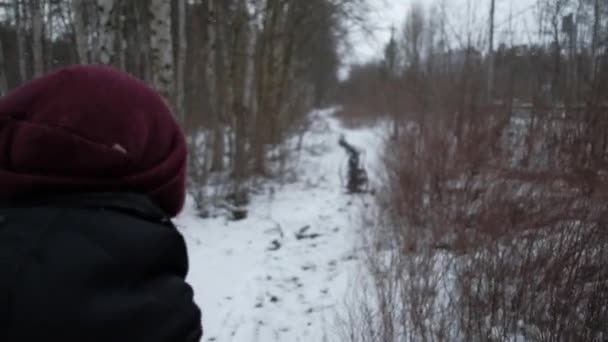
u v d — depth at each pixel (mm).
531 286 2867
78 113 766
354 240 5840
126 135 800
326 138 20266
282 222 7148
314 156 15102
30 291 673
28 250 704
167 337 764
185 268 886
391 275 3824
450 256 4133
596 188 3389
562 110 4699
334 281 4703
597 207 3123
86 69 829
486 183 4812
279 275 5090
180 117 7637
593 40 4469
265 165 10578
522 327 2818
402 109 10984
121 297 725
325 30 15539
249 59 9859
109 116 788
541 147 4516
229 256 5668
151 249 781
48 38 12422
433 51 9484
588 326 2520
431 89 8484
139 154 812
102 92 798
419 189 5711
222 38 9898
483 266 3260
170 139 900
